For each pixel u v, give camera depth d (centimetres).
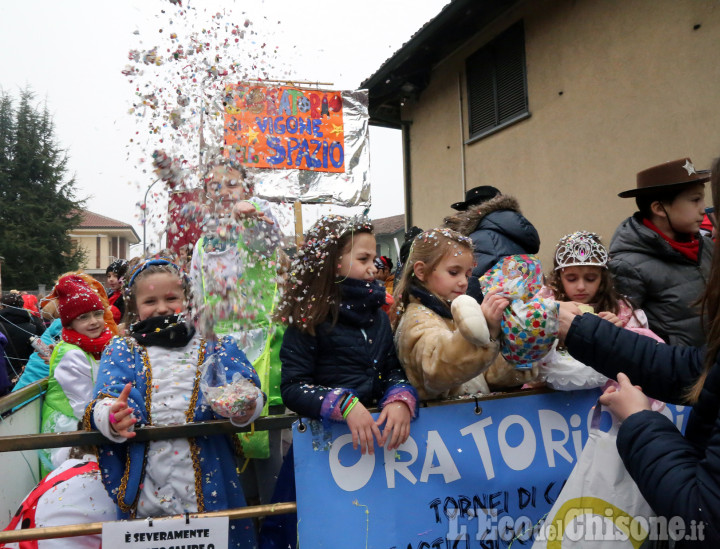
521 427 175
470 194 333
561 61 673
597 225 625
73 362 225
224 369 168
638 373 152
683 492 115
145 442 158
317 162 347
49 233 3184
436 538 163
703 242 265
